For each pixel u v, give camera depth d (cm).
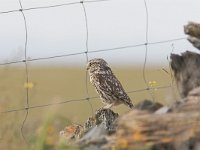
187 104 1285
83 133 1536
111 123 1638
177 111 1276
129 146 1224
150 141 1224
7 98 1517
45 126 1184
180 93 1448
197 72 1441
